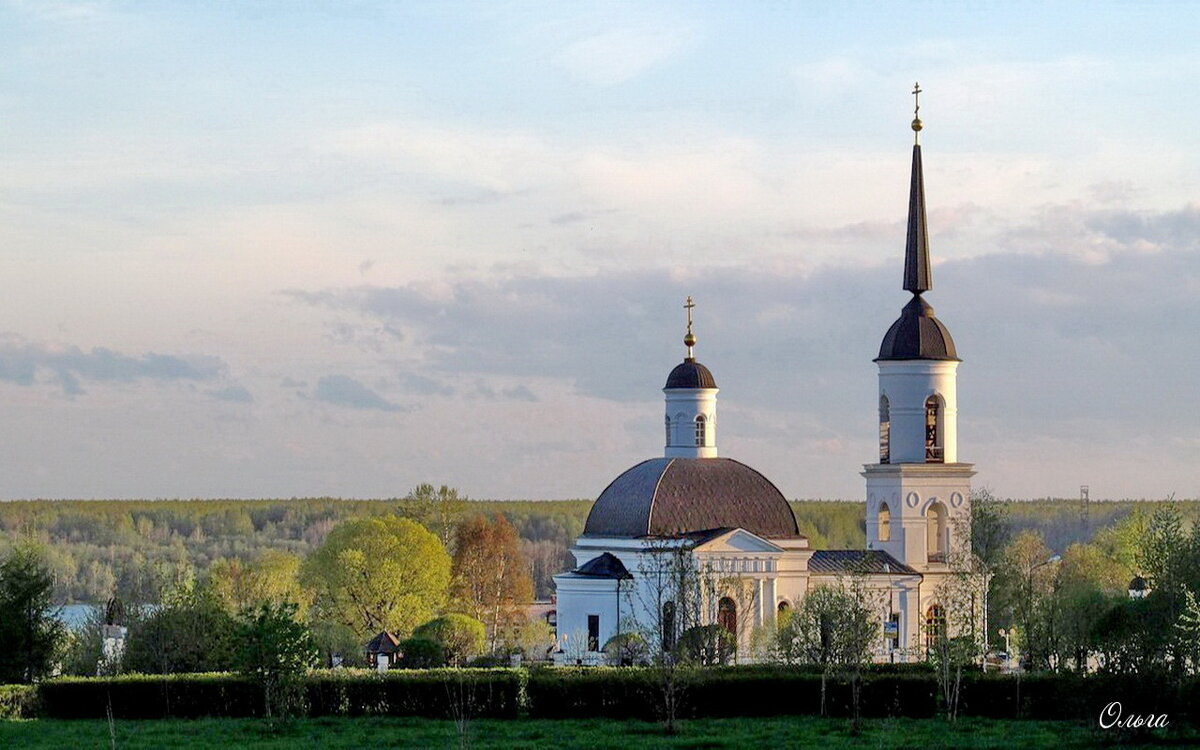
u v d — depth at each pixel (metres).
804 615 145.25
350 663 172.25
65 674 144.75
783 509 177.75
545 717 123.06
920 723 119.62
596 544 177.38
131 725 117.50
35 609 140.38
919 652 173.38
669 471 177.75
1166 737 107.44
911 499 185.38
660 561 150.62
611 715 123.50
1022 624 153.00
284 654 117.19
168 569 184.38
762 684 125.25
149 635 144.25
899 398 187.75
